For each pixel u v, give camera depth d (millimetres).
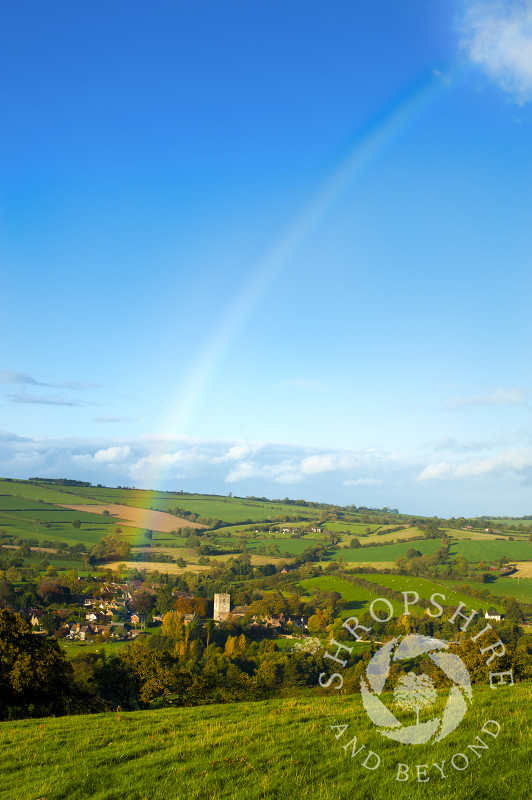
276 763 16734
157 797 15336
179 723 25219
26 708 41375
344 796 13875
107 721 27484
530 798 12938
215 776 16219
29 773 18828
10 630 42062
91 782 17156
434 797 13258
